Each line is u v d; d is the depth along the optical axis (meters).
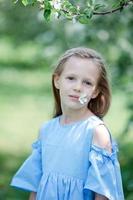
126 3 3.16
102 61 3.27
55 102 3.45
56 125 3.34
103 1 4.49
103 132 3.17
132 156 6.98
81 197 3.13
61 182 3.17
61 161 3.20
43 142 3.35
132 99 5.72
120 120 10.60
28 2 3.10
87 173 3.14
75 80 3.21
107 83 3.30
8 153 9.31
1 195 5.52
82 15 3.10
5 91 15.15
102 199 3.10
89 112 3.29
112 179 3.11
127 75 6.43
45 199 3.22
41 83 16.20
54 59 7.54
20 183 3.40
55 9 3.07
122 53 6.62
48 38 7.51
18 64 18.75
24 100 14.04
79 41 6.83
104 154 3.12
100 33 6.69
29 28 8.66
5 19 9.70
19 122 11.77
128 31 6.63
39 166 3.39
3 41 22.44
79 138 3.19
